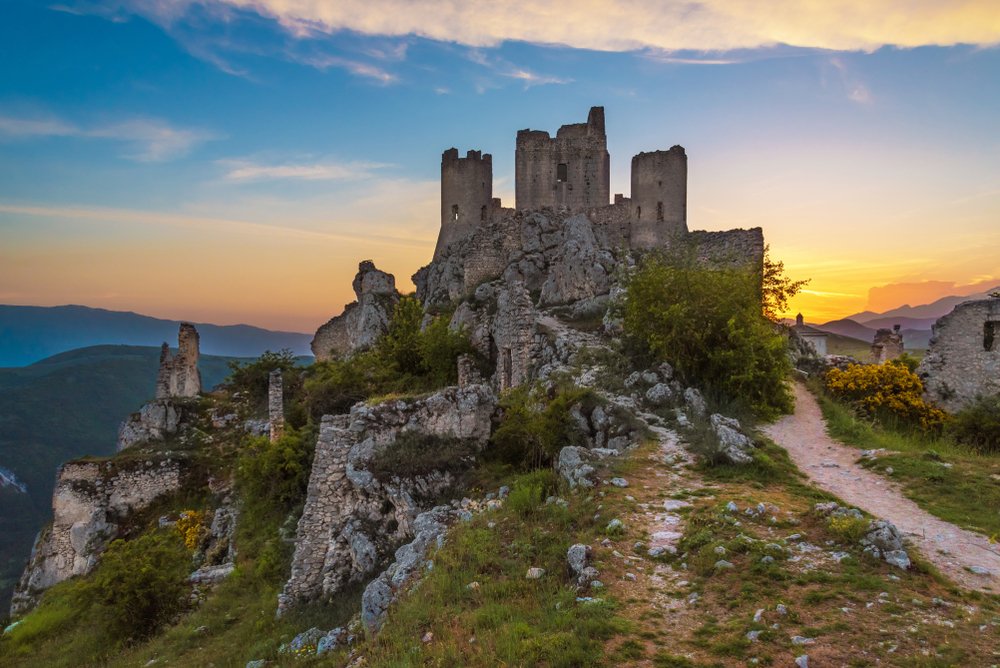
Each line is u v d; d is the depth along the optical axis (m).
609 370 24.59
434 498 17.06
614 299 34.66
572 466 15.35
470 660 8.24
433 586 10.76
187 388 42.31
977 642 7.37
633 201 53.78
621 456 16.33
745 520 11.70
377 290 58.84
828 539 10.52
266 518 24.50
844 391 25.55
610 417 19.38
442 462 17.69
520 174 61.06
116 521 31.70
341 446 17.86
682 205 52.66
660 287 24.36
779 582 9.16
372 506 16.95
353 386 32.31
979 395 25.03
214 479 33.12
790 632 7.86
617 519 11.98
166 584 18.80
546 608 9.30
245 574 20.44
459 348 33.31
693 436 17.75
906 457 15.65
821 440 18.64
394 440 18.08
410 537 16.30
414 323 36.81
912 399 24.59
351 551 16.67
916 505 12.85
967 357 26.66
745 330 22.12
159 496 32.75
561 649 7.92
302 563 17.12
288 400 37.34
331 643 12.20
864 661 7.13
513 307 30.89
